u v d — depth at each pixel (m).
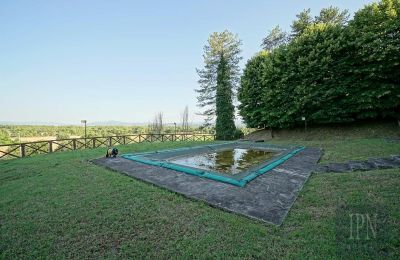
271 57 19.31
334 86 15.03
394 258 2.33
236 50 27.94
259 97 19.98
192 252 2.58
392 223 2.99
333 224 3.06
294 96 16.72
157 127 36.22
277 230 3.01
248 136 22.02
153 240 2.87
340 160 7.42
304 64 16.19
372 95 13.50
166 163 7.44
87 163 8.03
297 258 2.42
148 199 4.27
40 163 8.23
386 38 13.26
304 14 26.47
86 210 3.80
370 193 4.08
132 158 8.58
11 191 4.93
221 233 2.99
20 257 2.59
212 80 28.58
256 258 2.47
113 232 3.08
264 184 5.06
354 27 14.53
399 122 13.64
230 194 4.44
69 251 2.68
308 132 17.30
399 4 13.15
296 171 6.20
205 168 7.43
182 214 3.60
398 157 7.17
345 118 15.21
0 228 3.26
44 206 4.02
